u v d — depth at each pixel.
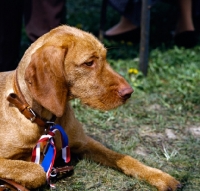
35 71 1.55
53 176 1.64
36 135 1.62
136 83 2.32
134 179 1.67
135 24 2.64
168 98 2.23
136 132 1.97
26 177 1.56
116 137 1.94
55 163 1.74
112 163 1.71
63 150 1.66
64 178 1.67
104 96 1.61
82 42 1.59
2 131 1.62
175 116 2.10
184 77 2.39
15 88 1.64
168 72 2.46
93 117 2.06
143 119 2.06
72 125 1.72
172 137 1.95
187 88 2.31
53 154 1.63
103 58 1.62
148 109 2.15
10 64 2.26
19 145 1.62
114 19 3.24
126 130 1.98
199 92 2.28
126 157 1.71
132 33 2.85
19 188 1.55
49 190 1.61
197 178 1.70
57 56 1.55
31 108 1.61
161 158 1.81
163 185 1.61
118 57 2.59
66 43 1.58
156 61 2.53
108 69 1.63
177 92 2.29
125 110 2.12
